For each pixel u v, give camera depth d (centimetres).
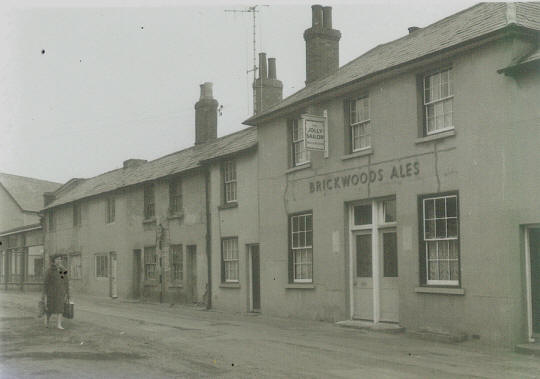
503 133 1291
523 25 1274
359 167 1675
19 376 945
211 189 2438
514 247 1261
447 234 1421
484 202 1324
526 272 1260
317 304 1814
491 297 1296
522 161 1254
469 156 1362
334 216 1759
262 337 1424
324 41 2161
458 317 1366
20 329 1540
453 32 1480
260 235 2091
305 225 1902
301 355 1153
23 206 4900
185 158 2808
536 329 1248
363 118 1705
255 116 2109
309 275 1884
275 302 2000
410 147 1516
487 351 1227
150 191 2988
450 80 1444
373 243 1636
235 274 2281
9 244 4612
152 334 1469
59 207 3959
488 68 1329
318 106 1838
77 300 2939
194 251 2612
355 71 1769
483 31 1326
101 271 3412
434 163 1448
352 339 1395
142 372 977
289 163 1972
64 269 1605
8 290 4312
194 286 2595
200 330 1563
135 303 2744
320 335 1468
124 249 3153
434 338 1364
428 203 1475
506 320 1260
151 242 2911
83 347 1244
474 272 1337
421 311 1460
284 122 1997
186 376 945
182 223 2662
